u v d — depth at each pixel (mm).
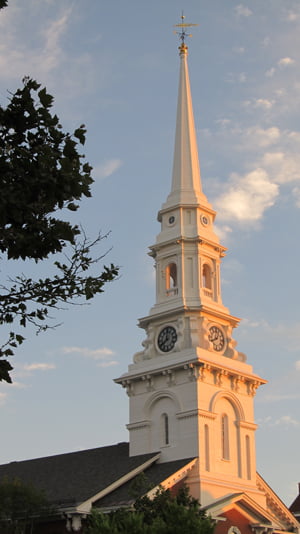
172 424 78062
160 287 84688
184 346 80438
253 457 80500
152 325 83688
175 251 84750
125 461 78688
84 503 67875
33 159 25438
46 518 67812
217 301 84438
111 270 27531
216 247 86125
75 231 26109
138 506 62281
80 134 25797
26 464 92000
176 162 89625
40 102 25547
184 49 95125
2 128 25766
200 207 86375
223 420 79625
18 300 26625
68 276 26781
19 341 26500
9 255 26000
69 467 84125
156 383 80750
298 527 80438
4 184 25047
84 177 25719
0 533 64375
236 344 84062
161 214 87688
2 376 26141
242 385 82250
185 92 93062
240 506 74875
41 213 25766
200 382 77875
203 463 75062
